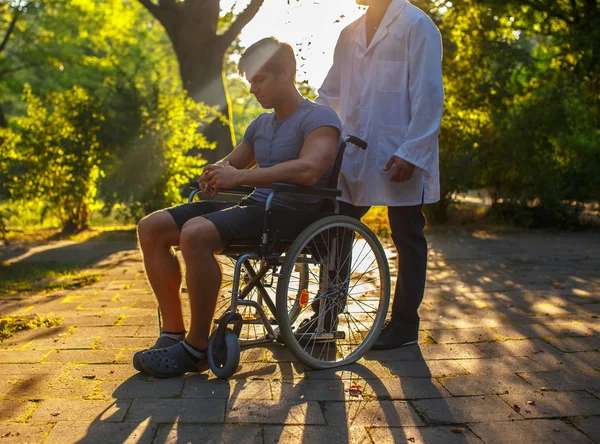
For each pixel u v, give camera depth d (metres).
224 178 2.71
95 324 3.65
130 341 3.27
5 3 17.55
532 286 4.95
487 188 10.93
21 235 9.17
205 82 10.84
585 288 4.84
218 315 3.22
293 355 2.90
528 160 10.37
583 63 10.62
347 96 3.46
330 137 2.86
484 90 10.49
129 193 9.27
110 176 9.22
